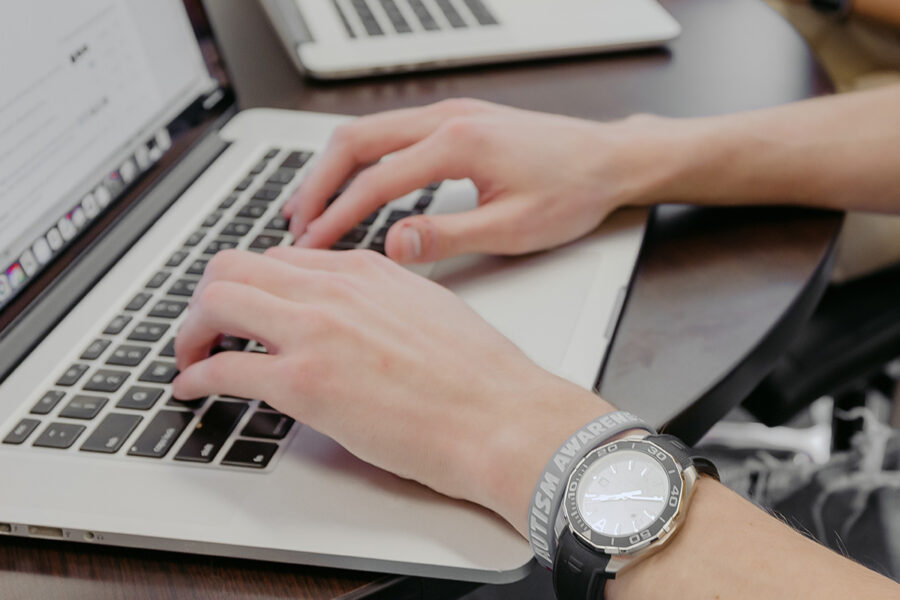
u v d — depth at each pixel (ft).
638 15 3.07
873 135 2.19
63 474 1.53
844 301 3.07
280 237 2.15
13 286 1.86
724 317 1.86
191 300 1.84
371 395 1.56
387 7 3.18
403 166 2.06
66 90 2.03
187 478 1.52
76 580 1.43
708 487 1.49
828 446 4.46
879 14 3.62
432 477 1.50
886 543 3.95
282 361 1.60
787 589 1.30
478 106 2.29
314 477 1.53
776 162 2.16
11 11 1.89
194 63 2.53
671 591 1.35
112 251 2.09
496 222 1.97
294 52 2.90
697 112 2.61
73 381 1.73
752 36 3.08
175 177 2.35
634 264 2.00
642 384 1.71
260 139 2.54
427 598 1.50
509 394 1.57
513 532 1.45
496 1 3.21
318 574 1.44
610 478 1.43
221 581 1.42
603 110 2.65
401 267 1.86
